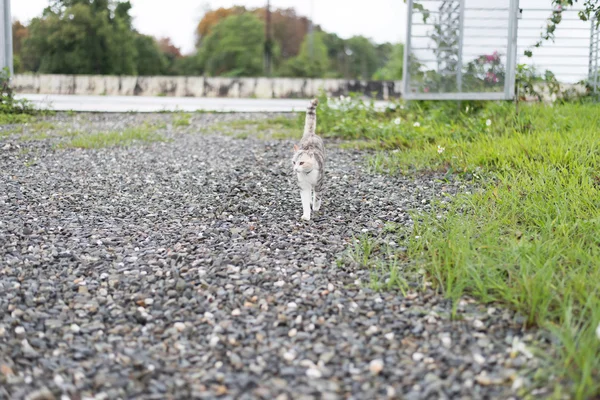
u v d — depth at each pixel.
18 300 3.80
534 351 3.46
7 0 8.22
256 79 12.91
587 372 3.28
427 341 3.56
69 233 4.40
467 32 6.77
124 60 20.25
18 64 19.02
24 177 5.34
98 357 3.52
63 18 19.48
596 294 3.68
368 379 3.39
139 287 3.92
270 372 3.44
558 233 4.16
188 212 4.74
